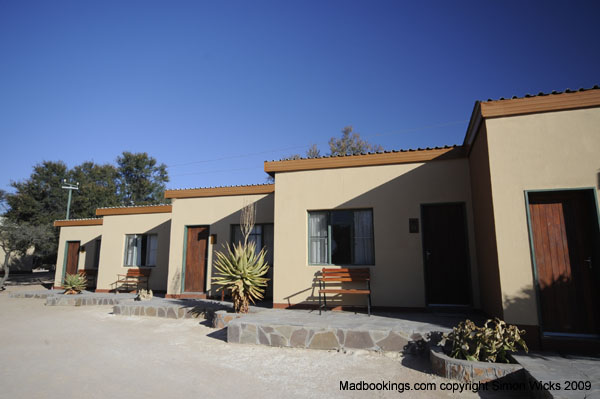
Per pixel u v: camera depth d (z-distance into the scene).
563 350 5.07
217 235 11.34
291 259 8.51
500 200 5.67
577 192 5.54
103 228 14.27
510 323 5.33
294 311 7.89
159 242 13.34
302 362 5.34
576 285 5.35
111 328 7.95
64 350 6.16
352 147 28.06
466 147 7.74
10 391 4.25
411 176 8.12
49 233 20.42
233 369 5.09
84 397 4.07
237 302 7.77
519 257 5.46
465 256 7.65
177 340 6.78
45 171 29.75
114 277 13.78
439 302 7.68
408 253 7.86
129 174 39.50
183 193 11.84
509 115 5.81
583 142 5.49
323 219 8.66
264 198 11.05
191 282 11.49
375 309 7.83
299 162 8.78
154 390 4.30
